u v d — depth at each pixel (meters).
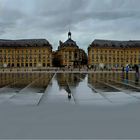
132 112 14.77
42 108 16.34
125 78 53.00
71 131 10.67
